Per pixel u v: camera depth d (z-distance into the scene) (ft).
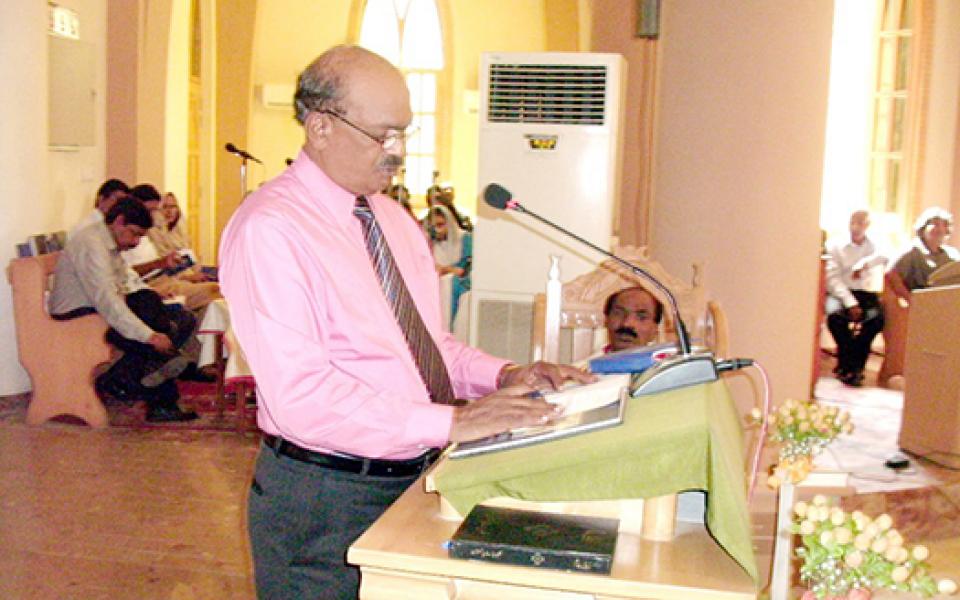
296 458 5.68
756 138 12.33
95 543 11.66
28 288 16.43
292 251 5.28
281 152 33.76
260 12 31.99
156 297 17.25
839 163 27.81
